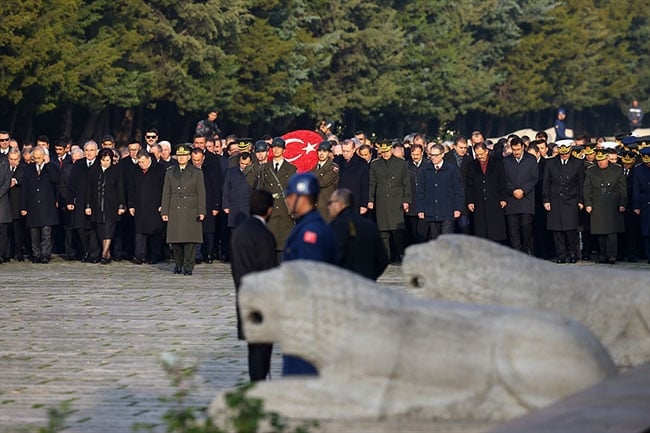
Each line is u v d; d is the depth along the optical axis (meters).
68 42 75.31
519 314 13.22
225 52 95.44
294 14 105.19
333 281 13.30
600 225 40.00
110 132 92.62
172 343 24.11
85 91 79.38
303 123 113.31
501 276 15.34
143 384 20.00
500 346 13.03
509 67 143.75
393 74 117.12
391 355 13.09
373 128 122.81
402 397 13.08
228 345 23.81
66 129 82.94
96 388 19.70
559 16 151.25
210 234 40.22
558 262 40.53
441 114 128.75
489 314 13.27
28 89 74.75
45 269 38.72
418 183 38.53
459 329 13.15
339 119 112.38
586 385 12.98
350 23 110.19
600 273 15.70
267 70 98.31
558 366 12.97
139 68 86.81
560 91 156.00
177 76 87.81
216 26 91.62
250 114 99.25
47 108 75.94
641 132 78.00
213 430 11.45
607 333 15.48
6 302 30.47
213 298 31.11
